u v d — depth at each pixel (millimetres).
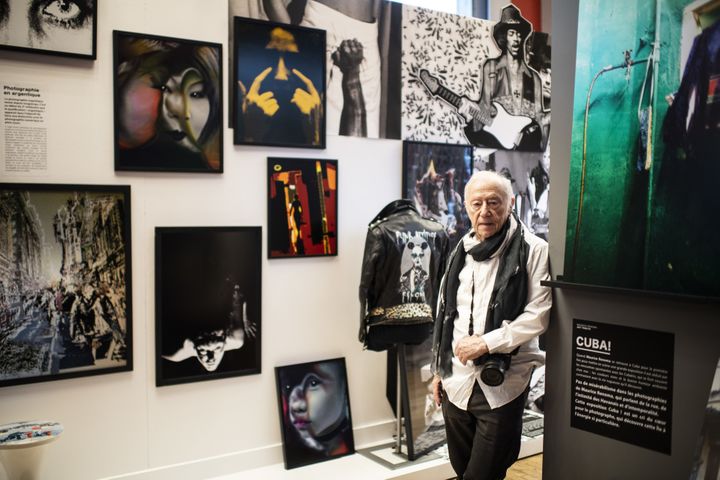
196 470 4117
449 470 4367
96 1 3680
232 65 4164
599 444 2648
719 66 2184
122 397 3893
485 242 2994
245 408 4305
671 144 2316
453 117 5125
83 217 3721
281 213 4383
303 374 4484
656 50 2369
